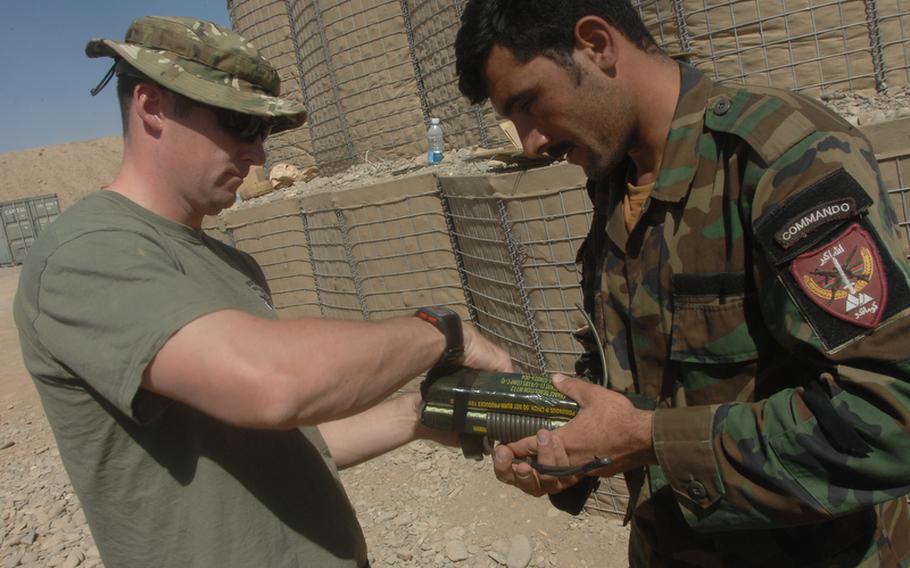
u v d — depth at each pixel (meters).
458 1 4.74
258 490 1.41
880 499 1.17
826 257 1.15
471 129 5.06
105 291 1.20
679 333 1.42
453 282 4.12
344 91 6.00
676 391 1.49
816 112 1.26
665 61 1.43
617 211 1.58
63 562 3.62
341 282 4.82
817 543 1.40
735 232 1.30
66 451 1.35
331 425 1.78
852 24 3.11
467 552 3.28
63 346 1.21
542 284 3.27
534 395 1.42
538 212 3.16
